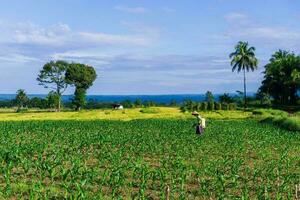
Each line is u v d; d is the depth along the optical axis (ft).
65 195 64.18
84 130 181.37
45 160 90.17
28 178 79.20
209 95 414.21
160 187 74.49
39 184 66.95
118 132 169.58
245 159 109.50
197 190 74.18
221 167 93.56
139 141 135.33
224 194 71.00
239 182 81.41
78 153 105.50
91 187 72.95
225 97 428.15
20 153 98.84
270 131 183.32
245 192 67.97
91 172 76.48
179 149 119.03
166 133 164.96
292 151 127.85
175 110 361.92
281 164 100.17
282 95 464.65
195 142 134.92
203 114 323.37
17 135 156.87
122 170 84.58
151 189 74.74
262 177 84.74
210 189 74.33
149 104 455.63
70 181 73.67
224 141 140.97
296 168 97.91
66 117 306.96
